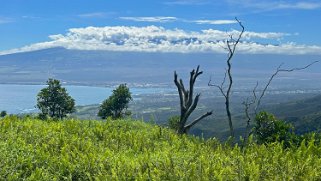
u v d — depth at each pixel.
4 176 9.97
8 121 16.02
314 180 10.45
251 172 10.40
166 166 10.61
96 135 15.48
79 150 12.70
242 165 10.98
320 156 13.02
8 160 10.77
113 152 12.55
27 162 10.80
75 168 10.73
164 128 18.14
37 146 12.27
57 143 13.04
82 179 10.39
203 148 13.95
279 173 10.76
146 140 15.29
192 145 14.30
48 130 14.66
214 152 13.45
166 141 15.33
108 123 18.23
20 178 10.02
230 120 17.95
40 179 10.07
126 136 15.32
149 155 12.17
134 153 13.37
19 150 11.68
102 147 13.37
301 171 10.86
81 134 15.31
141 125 19.08
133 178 10.12
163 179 9.99
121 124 18.66
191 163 10.73
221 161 11.52
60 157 11.48
